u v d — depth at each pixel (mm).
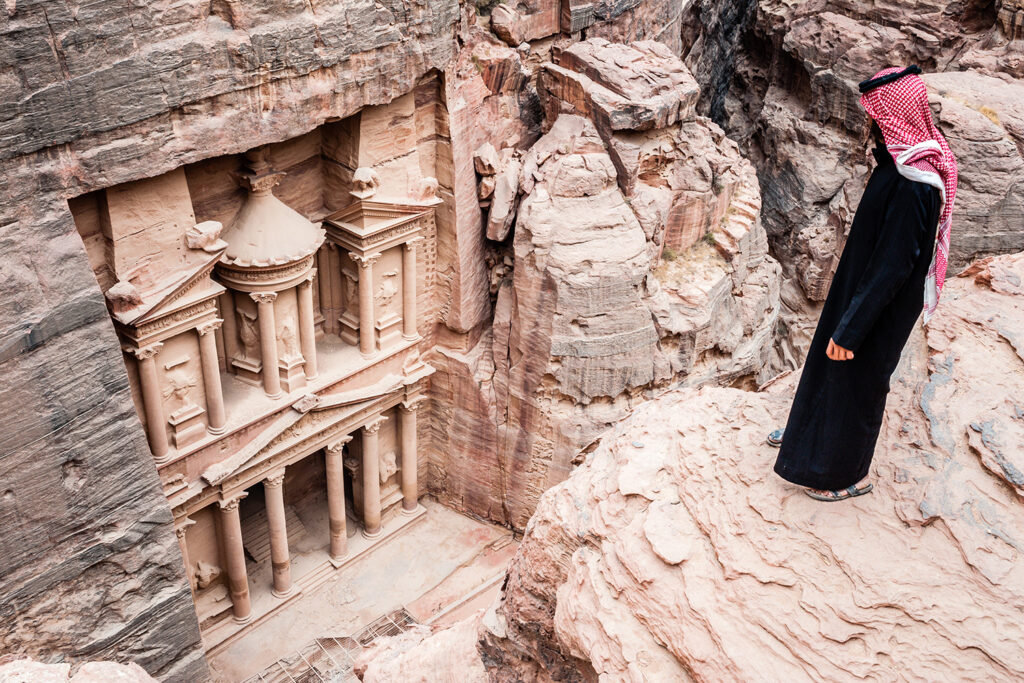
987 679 5637
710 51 33312
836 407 6336
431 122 21969
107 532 17203
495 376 24672
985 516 6312
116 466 16875
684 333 23500
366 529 25609
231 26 16781
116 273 17250
